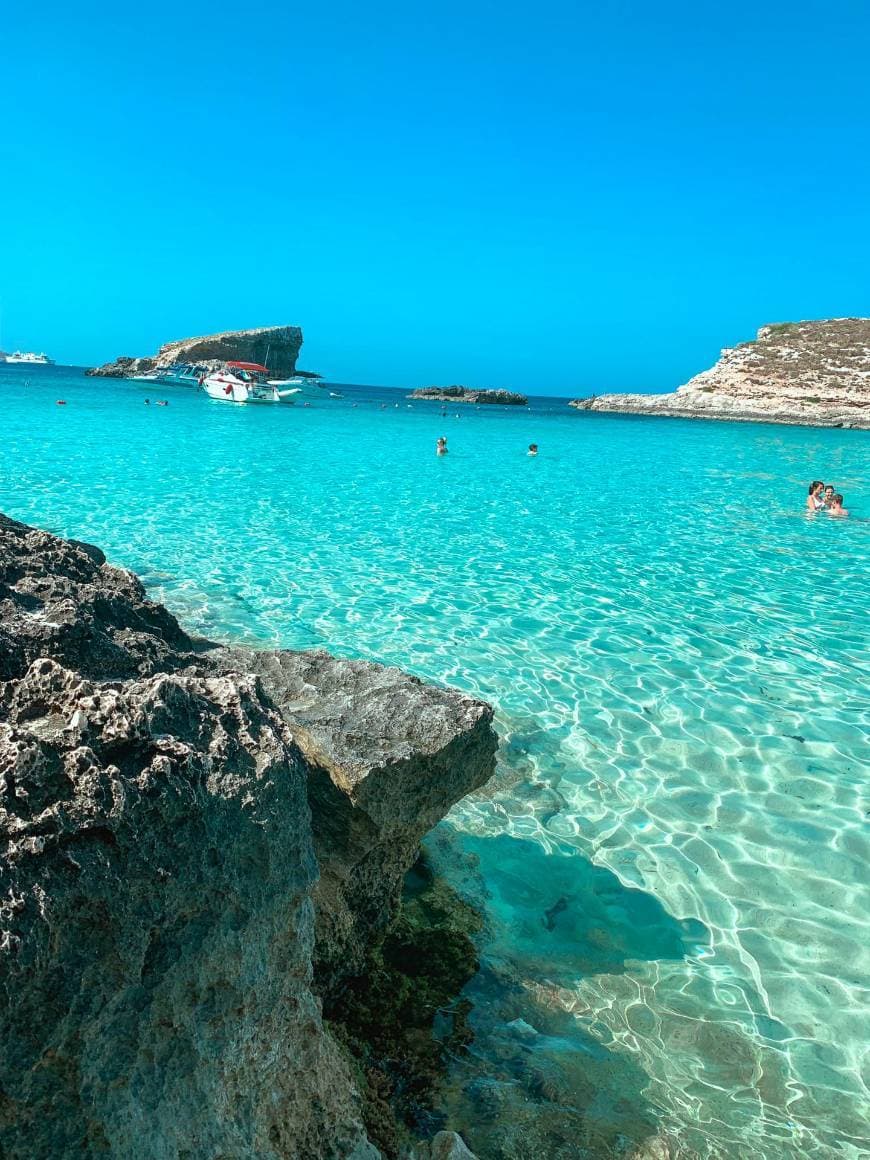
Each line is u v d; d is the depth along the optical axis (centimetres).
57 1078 187
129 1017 200
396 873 407
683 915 469
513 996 393
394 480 2314
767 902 485
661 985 412
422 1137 309
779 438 5247
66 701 240
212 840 226
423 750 383
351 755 374
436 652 862
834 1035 386
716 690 799
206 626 890
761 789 614
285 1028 247
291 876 247
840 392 7619
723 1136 326
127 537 1316
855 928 467
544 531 1608
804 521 1856
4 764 204
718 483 2612
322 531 1473
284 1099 251
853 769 650
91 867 200
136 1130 194
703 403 8319
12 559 391
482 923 443
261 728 267
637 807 581
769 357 8762
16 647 299
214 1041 218
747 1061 367
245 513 1612
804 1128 334
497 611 1027
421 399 11769
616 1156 311
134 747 228
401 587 1115
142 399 5716
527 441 4300
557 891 482
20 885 188
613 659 874
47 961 186
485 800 577
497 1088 337
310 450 3084
